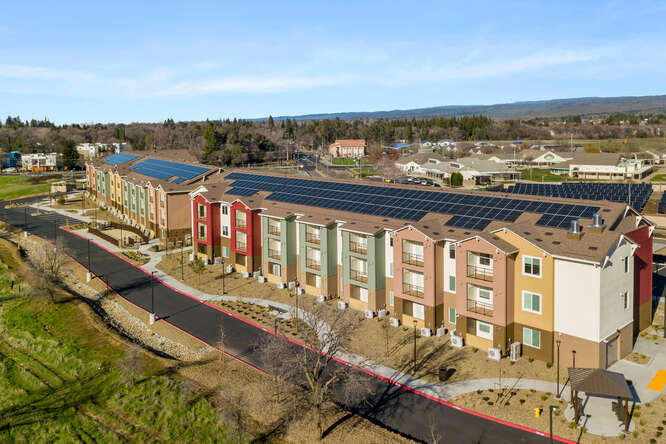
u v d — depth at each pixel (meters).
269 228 70.00
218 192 82.31
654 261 75.94
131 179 110.38
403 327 55.53
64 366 51.03
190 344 54.69
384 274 58.28
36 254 79.56
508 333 47.47
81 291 72.62
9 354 54.41
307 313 59.09
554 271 45.03
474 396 42.41
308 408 42.00
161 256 86.06
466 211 56.16
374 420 40.16
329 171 198.25
